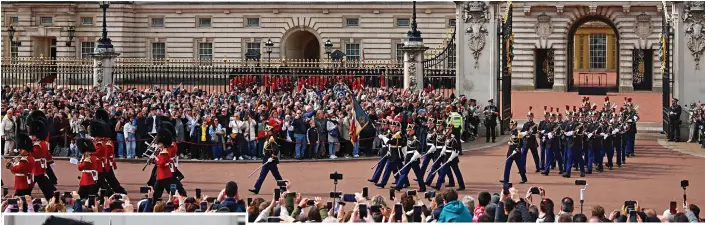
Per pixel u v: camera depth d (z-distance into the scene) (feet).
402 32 590.96
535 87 545.44
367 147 307.78
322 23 599.98
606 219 154.81
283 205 167.32
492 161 295.89
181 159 296.92
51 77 469.57
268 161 237.66
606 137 279.28
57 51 599.16
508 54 354.33
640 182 257.34
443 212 153.28
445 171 244.01
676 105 336.29
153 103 325.83
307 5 598.34
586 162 284.41
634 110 309.83
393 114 310.65
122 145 299.17
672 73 346.13
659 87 530.27
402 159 247.50
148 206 170.09
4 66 465.06
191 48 607.37
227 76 535.60
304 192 240.12
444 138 245.86
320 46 601.62
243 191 242.58
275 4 600.39
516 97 492.95
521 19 540.11
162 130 223.10
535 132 271.90
